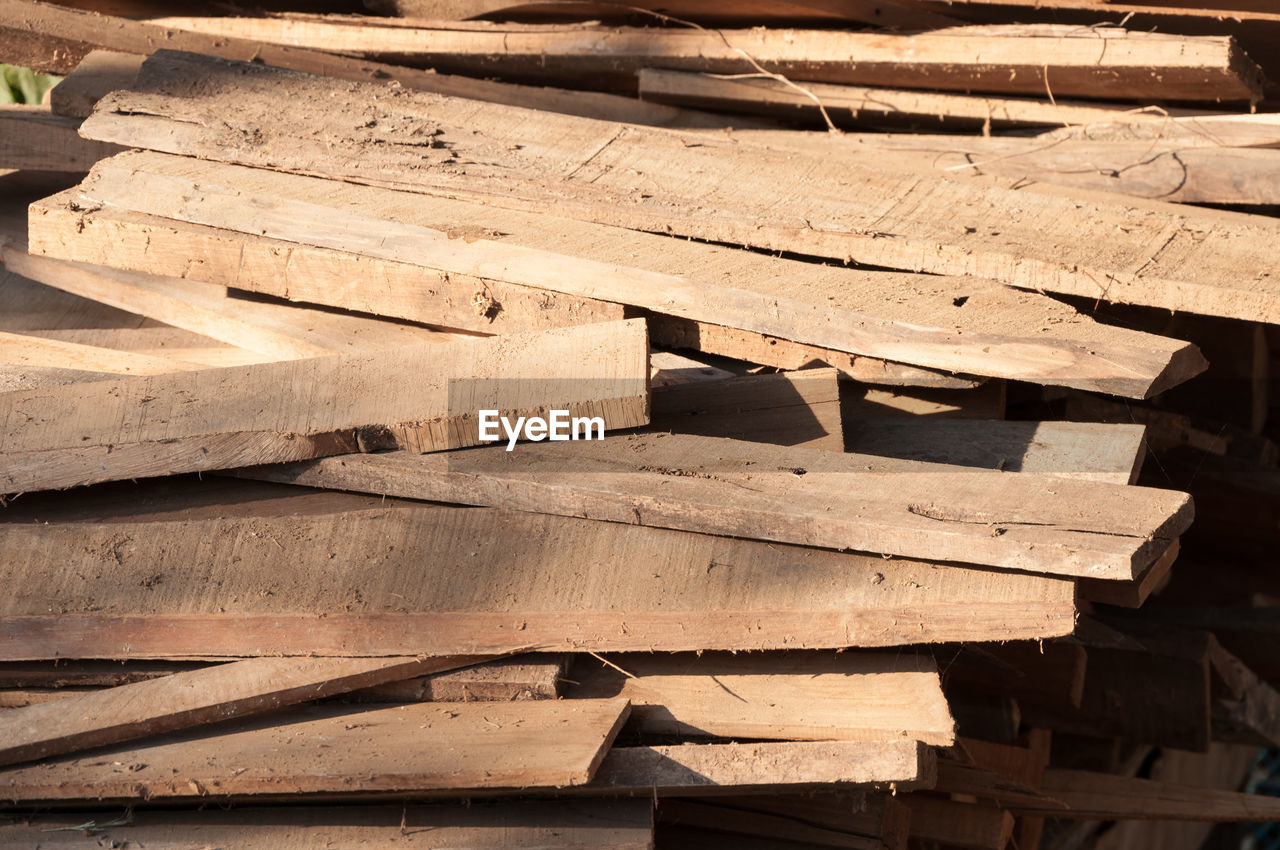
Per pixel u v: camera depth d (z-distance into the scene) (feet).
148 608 7.97
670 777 7.13
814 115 11.89
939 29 11.19
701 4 11.82
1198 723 10.62
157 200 10.14
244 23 13.01
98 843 7.35
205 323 10.30
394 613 7.75
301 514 8.34
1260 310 8.46
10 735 7.48
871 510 7.43
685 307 8.85
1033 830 10.79
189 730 7.74
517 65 12.48
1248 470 11.50
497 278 9.23
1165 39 9.96
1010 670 9.75
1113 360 7.91
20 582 8.17
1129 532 6.98
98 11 13.74
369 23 12.72
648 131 10.99
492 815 7.33
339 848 7.18
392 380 8.64
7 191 12.55
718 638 7.48
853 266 9.47
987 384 8.96
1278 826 18.70
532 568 7.82
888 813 8.04
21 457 8.46
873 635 7.29
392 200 9.93
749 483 7.79
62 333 10.53
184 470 8.54
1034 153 10.58
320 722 7.68
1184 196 10.08
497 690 7.71
